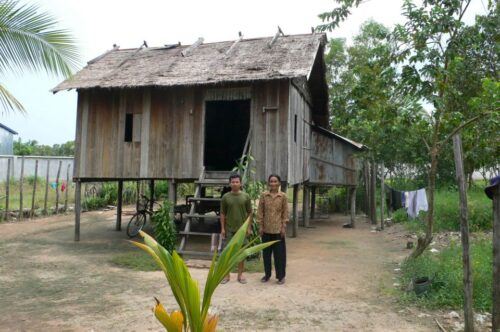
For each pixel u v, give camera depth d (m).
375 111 7.34
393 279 7.10
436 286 5.94
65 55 7.02
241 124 14.97
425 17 6.23
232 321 5.08
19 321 5.12
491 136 6.38
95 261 8.62
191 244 10.66
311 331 4.77
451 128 6.82
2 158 22.91
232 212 7.14
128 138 11.03
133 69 11.09
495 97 5.71
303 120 12.59
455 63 6.21
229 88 10.30
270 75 9.04
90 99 11.07
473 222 10.89
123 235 12.21
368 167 17.72
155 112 10.68
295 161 11.12
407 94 6.50
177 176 10.41
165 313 2.49
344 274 7.51
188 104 10.50
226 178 10.13
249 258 8.52
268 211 6.86
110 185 20.12
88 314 5.35
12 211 14.86
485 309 5.27
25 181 21.92
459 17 6.32
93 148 10.98
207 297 2.53
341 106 8.16
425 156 10.45
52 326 4.94
